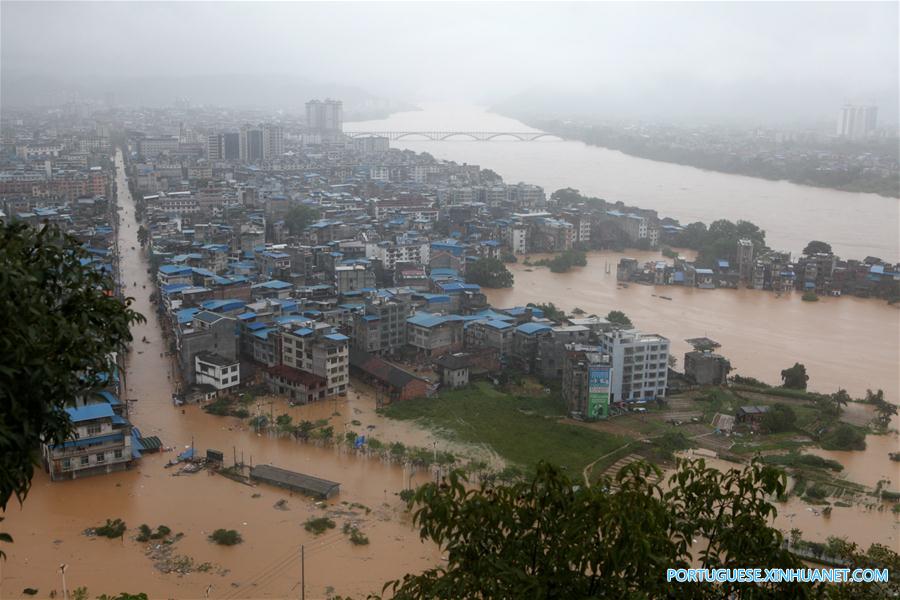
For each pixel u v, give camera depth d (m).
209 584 84.12
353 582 84.94
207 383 140.25
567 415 133.75
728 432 130.25
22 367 28.27
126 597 47.56
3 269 28.28
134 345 165.00
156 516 97.88
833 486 110.94
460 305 189.62
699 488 31.80
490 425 128.38
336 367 140.75
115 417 111.12
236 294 177.12
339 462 114.31
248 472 110.31
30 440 29.34
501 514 29.78
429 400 138.75
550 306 190.12
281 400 138.62
